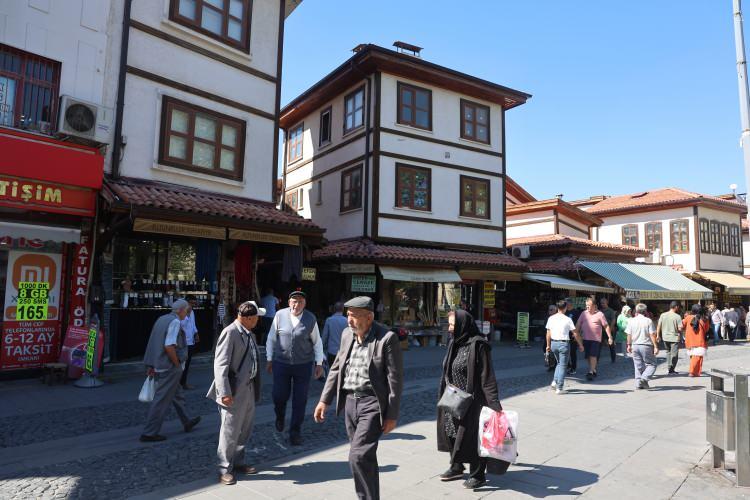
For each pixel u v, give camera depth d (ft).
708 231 96.78
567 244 72.38
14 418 22.41
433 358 47.19
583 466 17.26
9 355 30.45
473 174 65.62
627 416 24.66
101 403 25.66
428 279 54.65
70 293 32.73
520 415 24.79
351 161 62.08
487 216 66.49
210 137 40.88
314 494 14.51
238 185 42.29
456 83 64.28
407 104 60.85
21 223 30.07
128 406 25.18
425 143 61.67
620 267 71.51
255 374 16.62
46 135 30.45
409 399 28.37
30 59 31.55
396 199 58.75
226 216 35.55
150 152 37.24
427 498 14.35
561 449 19.22
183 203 34.14
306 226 40.60
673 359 40.09
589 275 73.51
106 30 34.96
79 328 31.09
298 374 20.18
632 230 103.35
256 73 44.42
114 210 30.96
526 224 88.28
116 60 35.65
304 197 73.31
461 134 65.00
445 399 15.07
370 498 12.26
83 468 16.37
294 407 19.88
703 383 35.19
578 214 87.71
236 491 14.69
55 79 32.53
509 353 53.57
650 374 32.22
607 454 18.60
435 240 61.31
